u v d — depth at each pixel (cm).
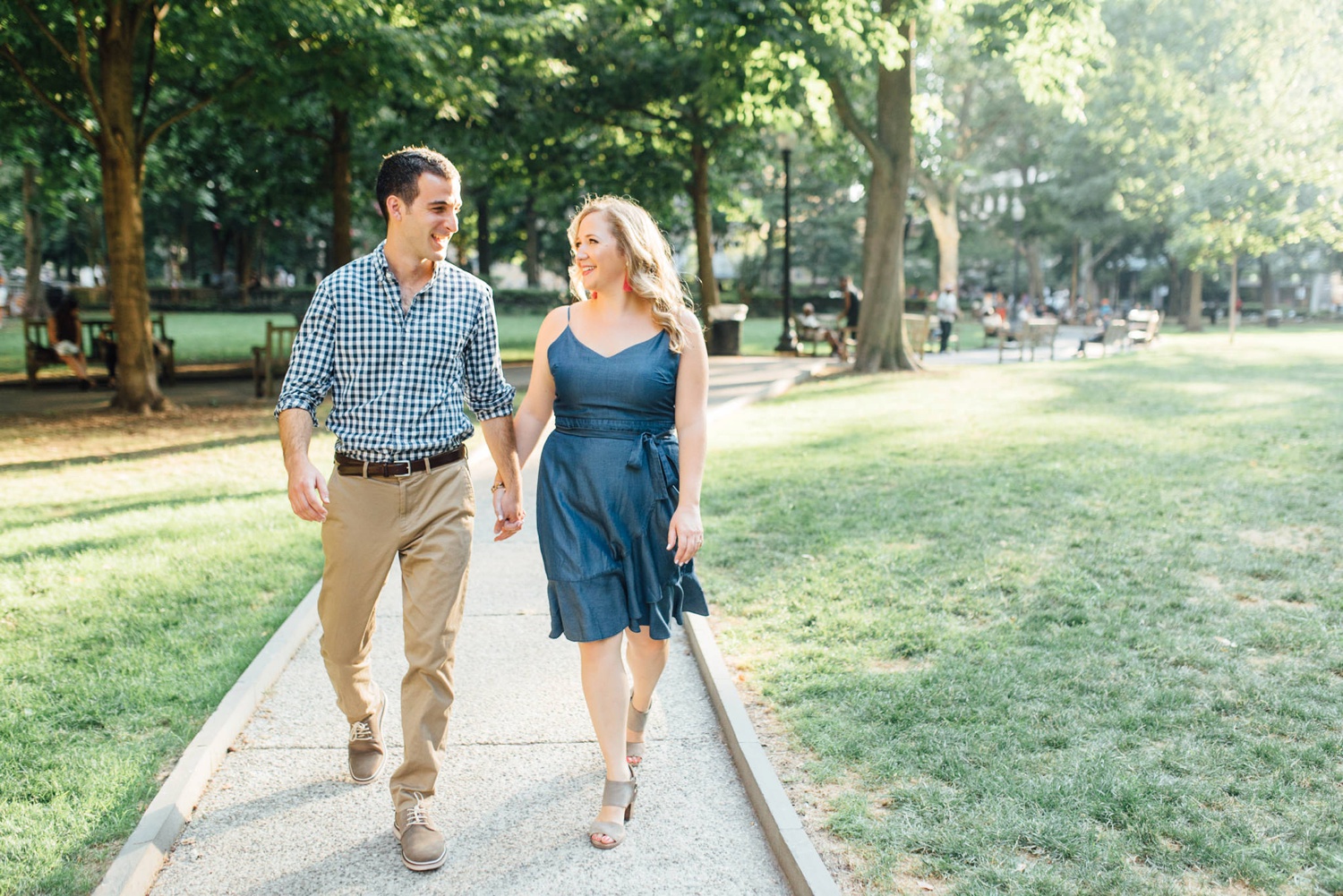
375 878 282
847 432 1052
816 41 1352
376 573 304
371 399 293
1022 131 4678
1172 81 2920
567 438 304
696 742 364
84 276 6088
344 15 1223
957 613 482
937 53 3462
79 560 588
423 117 1894
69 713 380
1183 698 376
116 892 264
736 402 1295
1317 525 629
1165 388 1429
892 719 366
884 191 1766
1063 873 270
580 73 2025
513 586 548
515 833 304
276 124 1538
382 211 291
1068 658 420
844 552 585
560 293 4569
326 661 323
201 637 462
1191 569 541
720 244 5391
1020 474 799
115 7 1230
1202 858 275
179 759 345
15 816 306
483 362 311
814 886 261
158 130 1338
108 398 1461
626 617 301
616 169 2281
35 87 1262
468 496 308
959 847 282
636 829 306
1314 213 2602
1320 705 370
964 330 3716
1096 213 4338
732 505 712
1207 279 5781
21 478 865
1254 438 956
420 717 293
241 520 688
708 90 1577
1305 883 265
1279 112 2645
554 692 408
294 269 6556
